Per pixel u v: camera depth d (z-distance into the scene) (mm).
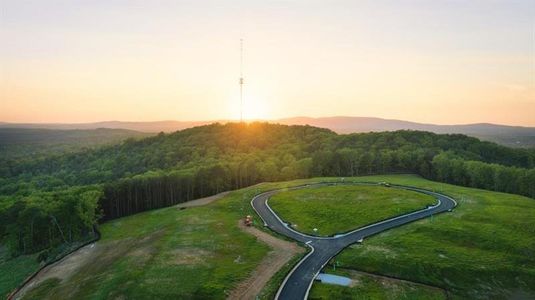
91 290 84500
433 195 154875
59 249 125938
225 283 79688
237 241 106500
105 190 166875
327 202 145250
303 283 78500
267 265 88562
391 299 73250
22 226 133250
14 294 95438
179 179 191125
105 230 144750
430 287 78750
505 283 81625
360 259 89375
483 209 130125
